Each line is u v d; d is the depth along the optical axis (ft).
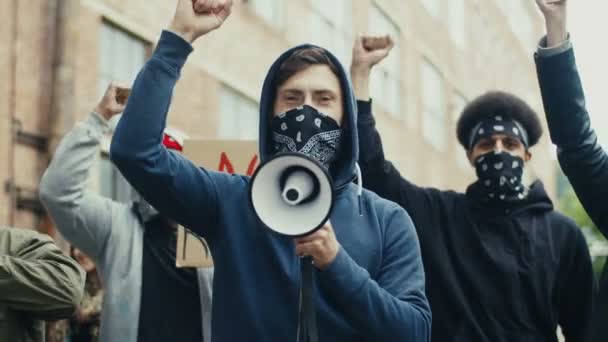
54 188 11.94
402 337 8.11
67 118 30.01
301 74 8.80
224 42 40.40
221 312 8.48
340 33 54.54
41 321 11.00
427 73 70.74
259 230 8.54
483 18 88.28
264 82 8.93
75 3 30.50
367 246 8.68
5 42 28.35
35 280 10.42
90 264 16.69
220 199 8.71
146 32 34.53
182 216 8.61
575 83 10.38
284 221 7.45
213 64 39.34
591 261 13.50
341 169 8.88
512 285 13.02
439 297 13.23
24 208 28.89
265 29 44.39
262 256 8.48
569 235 13.47
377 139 12.31
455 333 13.02
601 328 10.51
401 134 63.77
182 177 8.52
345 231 8.70
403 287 8.59
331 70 8.89
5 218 28.14
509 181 13.48
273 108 8.94
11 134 28.43
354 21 56.44
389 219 9.00
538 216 13.61
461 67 79.51
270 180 7.57
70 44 30.27
